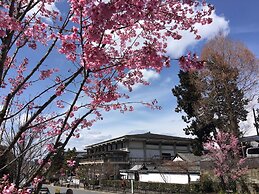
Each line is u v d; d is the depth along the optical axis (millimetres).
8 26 3693
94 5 3680
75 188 51562
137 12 3902
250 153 30188
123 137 61594
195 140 37031
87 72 4027
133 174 51062
